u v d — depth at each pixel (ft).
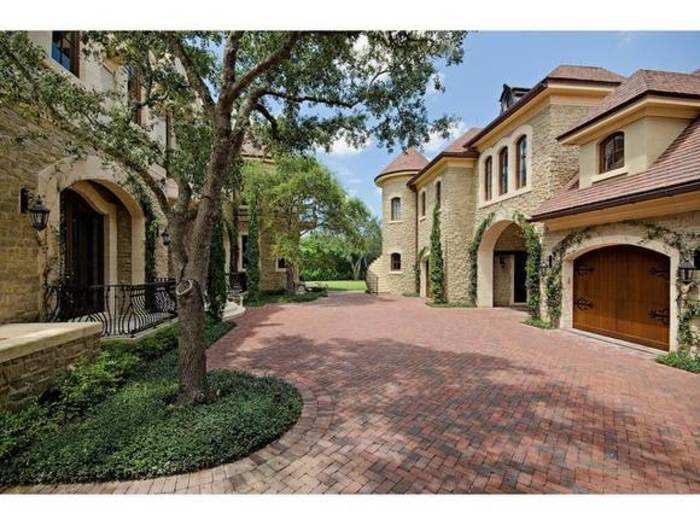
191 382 15.96
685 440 13.44
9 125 20.30
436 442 13.26
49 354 16.81
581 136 32.63
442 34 18.88
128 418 13.83
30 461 11.24
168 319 31.99
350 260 148.25
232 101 16.39
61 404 14.85
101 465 11.04
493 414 15.65
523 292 58.23
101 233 34.53
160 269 39.70
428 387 19.01
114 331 25.68
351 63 21.91
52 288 23.21
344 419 15.15
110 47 19.12
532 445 13.07
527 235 41.14
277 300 66.03
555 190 38.27
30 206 21.67
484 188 54.24
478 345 28.84
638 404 16.72
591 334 32.53
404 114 23.16
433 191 65.31
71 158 25.44
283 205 69.05
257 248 65.57
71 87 15.17
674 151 25.79
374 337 32.14
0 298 19.86
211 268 38.42
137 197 34.42
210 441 12.16
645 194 23.81
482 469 11.65
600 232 30.19
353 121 24.48
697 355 22.72
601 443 13.20
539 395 17.85
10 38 14.71
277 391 17.49
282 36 18.86
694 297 23.11
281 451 12.64
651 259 27.20
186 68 17.31
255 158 67.92
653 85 27.91
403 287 79.87
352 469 11.65
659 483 11.03
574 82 37.45
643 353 26.02
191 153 24.25
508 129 46.42
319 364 23.50
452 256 57.77
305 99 22.00
